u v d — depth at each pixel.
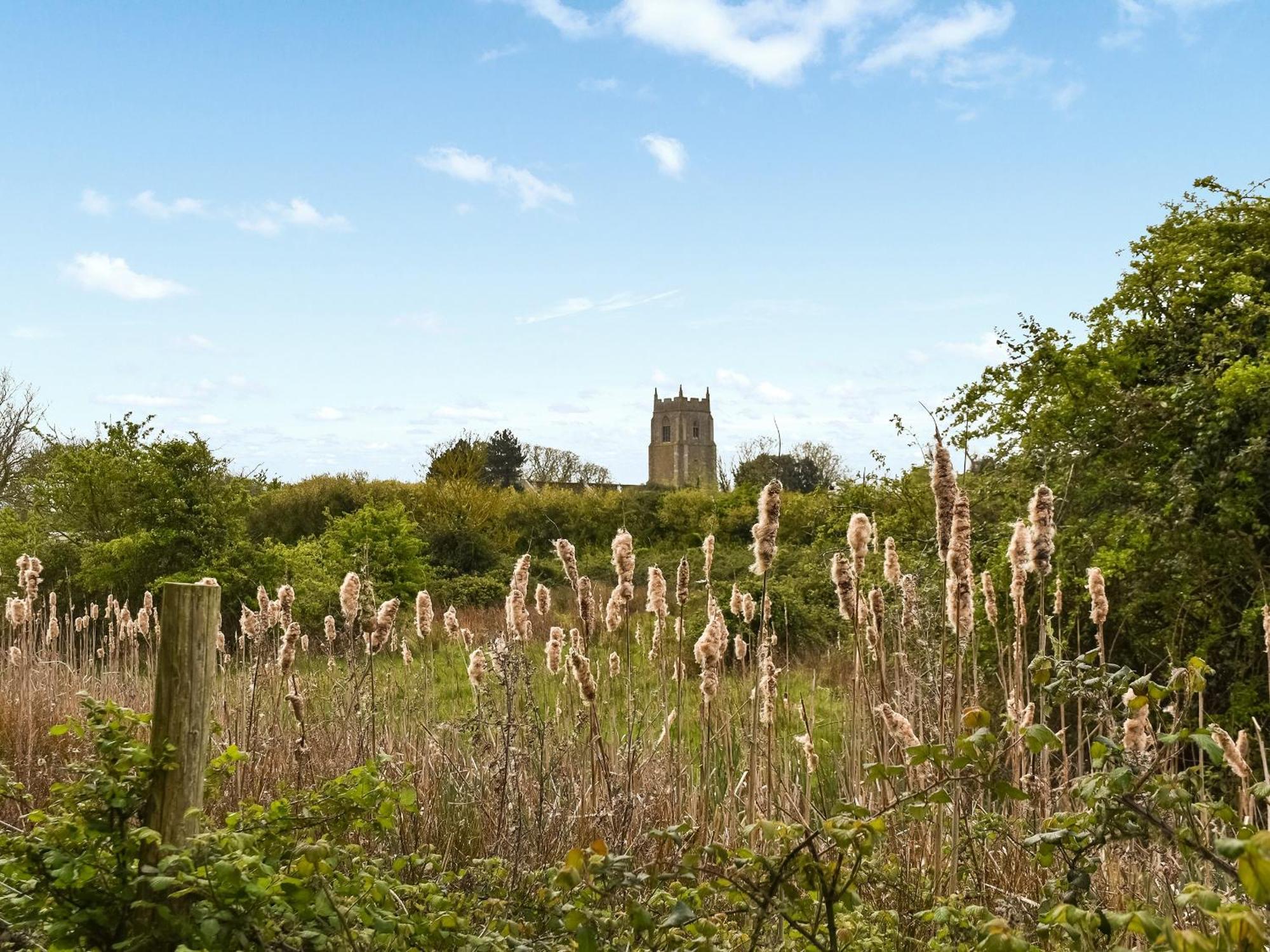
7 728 6.91
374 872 2.61
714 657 4.63
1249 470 8.95
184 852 2.22
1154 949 1.65
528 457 44.72
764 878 2.45
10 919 2.32
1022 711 4.21
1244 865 1.45
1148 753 3.24
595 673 6.76
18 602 8.53
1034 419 10.91
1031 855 3.62
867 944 2.81
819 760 4.83
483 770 4.90
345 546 22.03
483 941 2.45
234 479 18.59
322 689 6.86
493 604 21.53
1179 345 10.73
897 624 5.73
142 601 17.22
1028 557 4.39
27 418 25.42
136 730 2.78
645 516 29.61
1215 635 8.81
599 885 2.56
